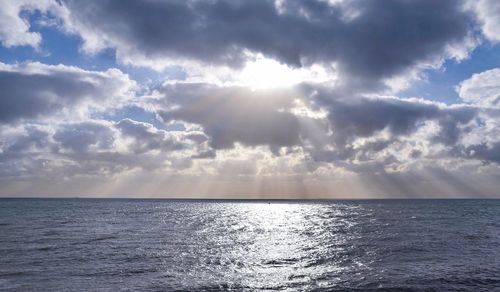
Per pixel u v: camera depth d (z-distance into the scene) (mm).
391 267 31031
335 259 35031
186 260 34188
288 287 24609
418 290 23844
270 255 37375
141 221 86000
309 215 122125
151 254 37406
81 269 29609
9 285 24531
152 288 24172
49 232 57094
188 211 147000
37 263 31797
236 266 31547
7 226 66188
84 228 65125
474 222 81125
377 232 60219
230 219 100562
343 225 76125
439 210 146250
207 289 24078
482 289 24062
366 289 24078
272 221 93062
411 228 66625
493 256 36344
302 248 42406
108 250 39656
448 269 30031
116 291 23359
